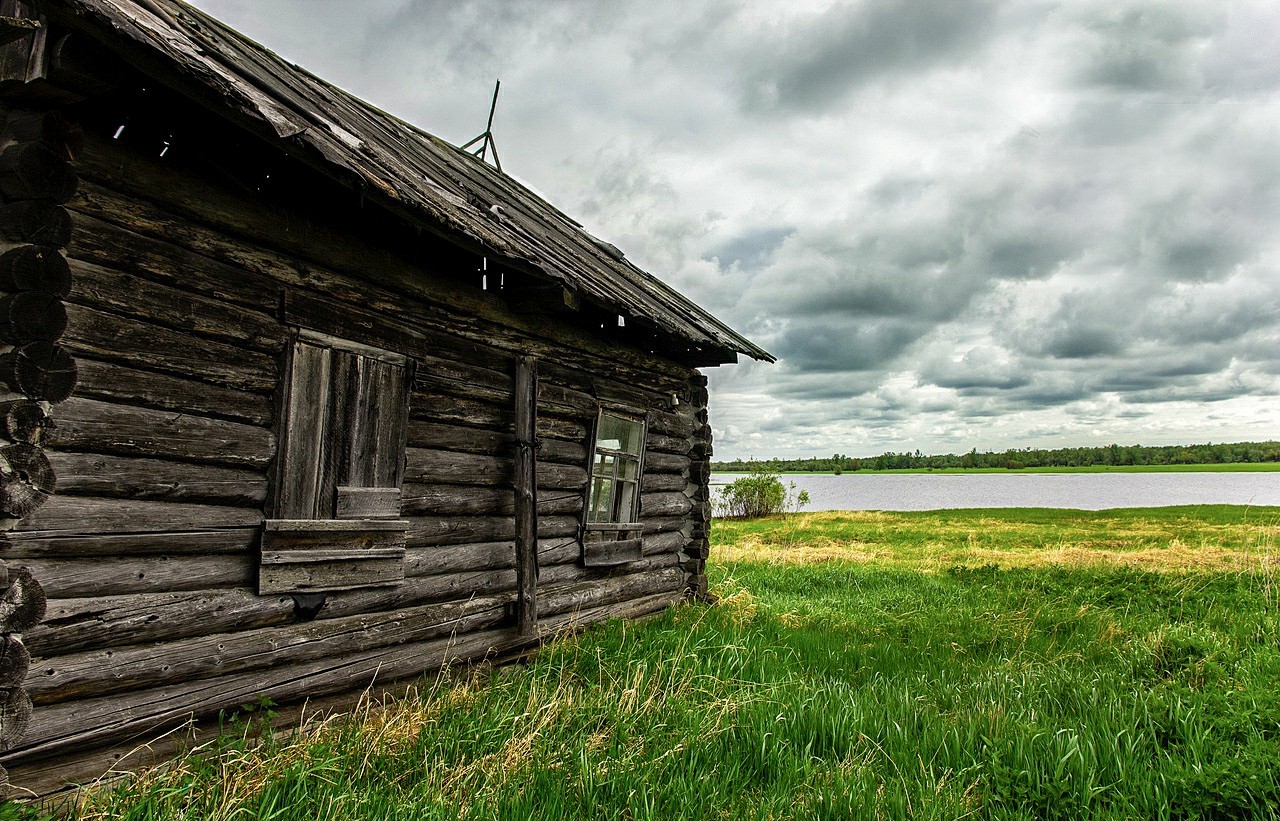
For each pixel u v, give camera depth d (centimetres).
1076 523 2741
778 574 1388
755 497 3612
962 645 766
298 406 471
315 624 479
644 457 857
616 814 370
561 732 457
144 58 325
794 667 666
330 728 454
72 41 316
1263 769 375
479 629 617
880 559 1691
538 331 693
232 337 433
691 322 911
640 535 848
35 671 346
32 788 346
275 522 450
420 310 569
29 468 341
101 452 373
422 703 506
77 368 358
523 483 643
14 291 340
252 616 441
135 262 386
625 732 459
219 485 427
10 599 333
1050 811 389
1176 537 2116
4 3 343
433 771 398
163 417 399
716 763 439
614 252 1072
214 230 429
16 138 347
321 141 394
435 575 582
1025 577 1262
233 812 337
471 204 646
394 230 546
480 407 632
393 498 535
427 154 759
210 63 361
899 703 540
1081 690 555
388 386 537
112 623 374
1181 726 456
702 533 983
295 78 622
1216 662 575
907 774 435
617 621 730
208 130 416
